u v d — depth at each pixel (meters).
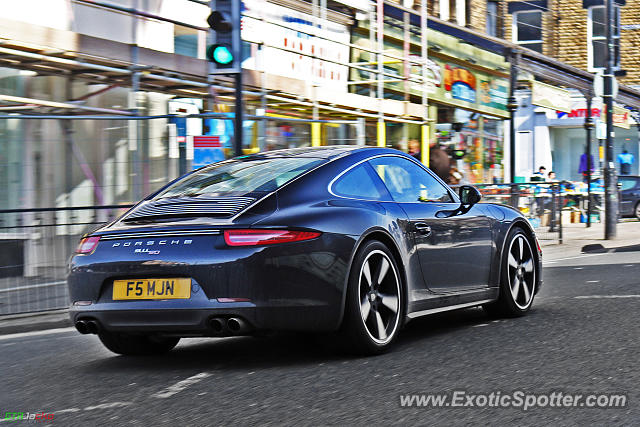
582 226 22.27
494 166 23.58
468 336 6.32
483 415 4.04
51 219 8.70
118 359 6.14
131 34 12.64
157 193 6.11
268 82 13.64
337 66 16.84
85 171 11.59
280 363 5.54
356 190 5.93
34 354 6.60
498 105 23.06
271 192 5.50
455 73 20.84
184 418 4.20
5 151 10.97
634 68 31.27
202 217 5.39
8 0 10.88
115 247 5.45
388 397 4.45
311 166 5.83
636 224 23.92
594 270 11.91
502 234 7.15
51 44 10.21
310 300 5.25
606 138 18.27
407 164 6.60
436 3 21.30
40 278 8.62
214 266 5.12
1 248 8.38
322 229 5.36
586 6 30.75
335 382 4.86
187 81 12.26
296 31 15.12
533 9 30.98
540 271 7.63
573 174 31.77
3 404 4.74
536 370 4.98
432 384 4.71
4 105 10.91
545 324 6.76
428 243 6.26
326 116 15.76
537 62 22.08
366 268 5.61
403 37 18.73
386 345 5.73
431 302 6.29
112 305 5.37
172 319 5.20
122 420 4.22
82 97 11.72
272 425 3.99
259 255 5.11
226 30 9.30
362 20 17.55
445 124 20.81
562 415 4.00
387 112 16.52
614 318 6.92
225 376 5.19
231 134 13.24
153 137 11.98
